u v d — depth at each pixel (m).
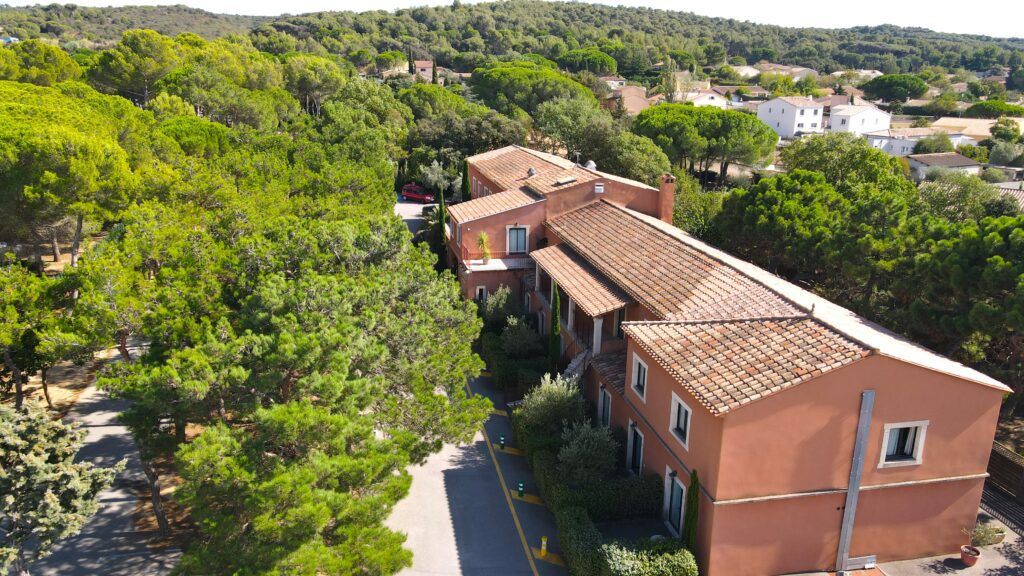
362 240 24.69
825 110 141.50
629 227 33.66
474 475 25.36
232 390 17.06
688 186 55.56
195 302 19.95
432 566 20.30
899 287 28.84
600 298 28.09
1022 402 28.86
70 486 15.69
